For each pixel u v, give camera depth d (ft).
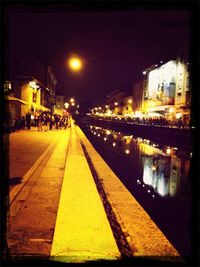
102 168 47.93
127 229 21.21
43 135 93.86
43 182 31.94
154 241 18.98
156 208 29.30
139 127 168.04
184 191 36.96
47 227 19.47
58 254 15.29
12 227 19.19
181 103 176.96
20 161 43.50
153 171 51.24
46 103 187.62
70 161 46.60
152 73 246.88
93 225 19.42
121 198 30.04
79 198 25.59
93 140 109.81
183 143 99.19
